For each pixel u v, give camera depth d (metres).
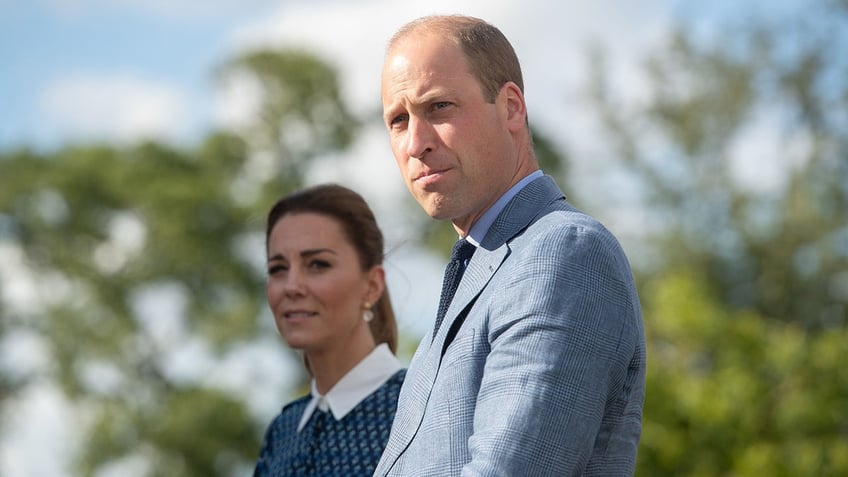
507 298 4.01
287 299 7.11
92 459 46.25
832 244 42.00
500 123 4.35
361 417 6.92
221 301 50.72
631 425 4.18
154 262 50.12
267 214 7.42
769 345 19.30
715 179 44.97
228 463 46.16
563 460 3.82
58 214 51.56
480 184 4.30
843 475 18.09
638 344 4.13
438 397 4.08
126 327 49.12
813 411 18.33
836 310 41.78
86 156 51.53
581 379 3.88
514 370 3.89
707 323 19.48
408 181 4.38
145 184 50.38
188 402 45.56
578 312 3.93
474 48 4.34
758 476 17.59
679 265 42.78
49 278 51.69
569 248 4.03
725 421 18.06
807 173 43.38
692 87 46.19
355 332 7.11
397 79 4.33
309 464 6.92
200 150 52.25
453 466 3.96
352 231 7.20
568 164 47.56
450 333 4.21
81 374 49.06
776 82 44.94
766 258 42.62
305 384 47.56
